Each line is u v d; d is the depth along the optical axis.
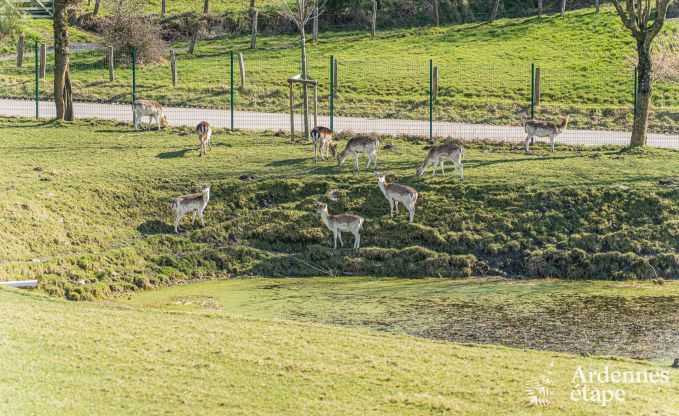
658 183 50.88
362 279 43.56
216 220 47.91
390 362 27.69
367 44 104.19
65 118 67.94
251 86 82.19
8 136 62.19
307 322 34.44
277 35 112.44
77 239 43.66
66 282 39.34
